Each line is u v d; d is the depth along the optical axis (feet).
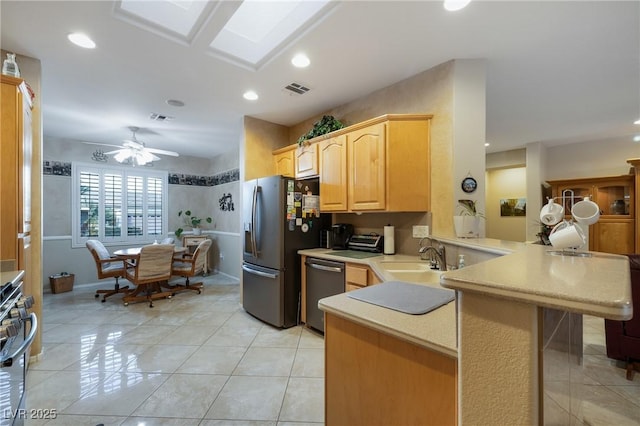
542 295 1.81
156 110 11.60
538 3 5.76
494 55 7.65
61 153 15.83
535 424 1.89
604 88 9.75
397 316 3.27
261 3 6.88
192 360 7.85
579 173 16.48
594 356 7.98
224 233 19.34
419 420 2.81
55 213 15.58
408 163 8.27
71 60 7.83
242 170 12.35
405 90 8.93
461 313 2.20
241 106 11.20
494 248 5.06
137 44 7.13
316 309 9.68
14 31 6.59
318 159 10.62
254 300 10.99
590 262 2.92
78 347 8.60
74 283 16.01
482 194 7.70
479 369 2.11
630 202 13.97
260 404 6.04
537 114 12.25
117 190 17.74
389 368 3.08
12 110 6.32
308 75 8.70
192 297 14.08
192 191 20.84
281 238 10.05
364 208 8.89
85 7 5.86
